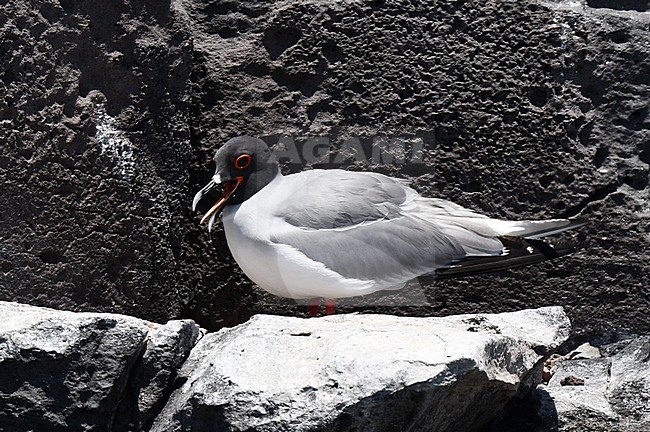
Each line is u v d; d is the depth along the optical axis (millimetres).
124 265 12906
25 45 12461
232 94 13828
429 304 13539
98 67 12859
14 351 10078
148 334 10609
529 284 13570
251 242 12039
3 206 12328
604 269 13570
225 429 9531
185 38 13500
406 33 13695
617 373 12680
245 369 9742
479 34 13680
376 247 12117
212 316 13875
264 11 13984
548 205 13602
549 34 13648
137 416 10430
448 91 13648
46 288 12516
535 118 13586
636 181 13672
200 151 13805
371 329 10297
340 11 13742
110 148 12797
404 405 9508
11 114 12383
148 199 13062
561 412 11750
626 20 13789
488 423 11430
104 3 12930
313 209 12109
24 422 10172
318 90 13789
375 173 12898
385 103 13680
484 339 10156
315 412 9344
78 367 10156
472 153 13633
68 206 12617
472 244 12414
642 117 13734
